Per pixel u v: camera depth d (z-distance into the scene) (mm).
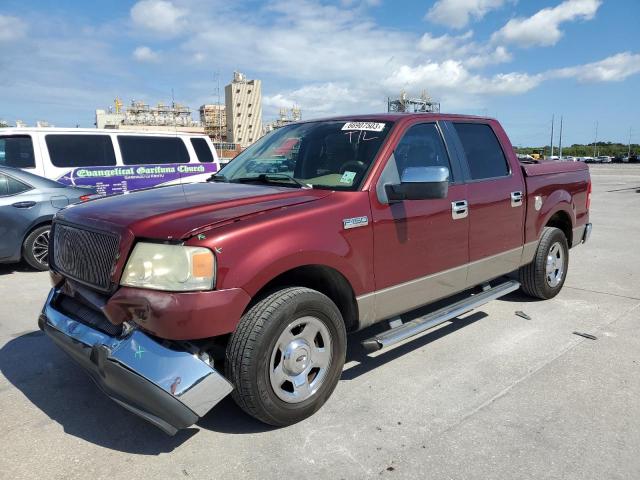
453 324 4898
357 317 3467
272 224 2932
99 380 2873
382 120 3943
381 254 3506
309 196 3326
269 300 2898
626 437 2992
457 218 4078
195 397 2629
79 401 3447
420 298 3889
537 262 5270
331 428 3096
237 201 3137
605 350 4266
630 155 89000
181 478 2645
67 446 2924
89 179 9180
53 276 3451
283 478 2643
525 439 2977
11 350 4305
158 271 2656
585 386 3625
